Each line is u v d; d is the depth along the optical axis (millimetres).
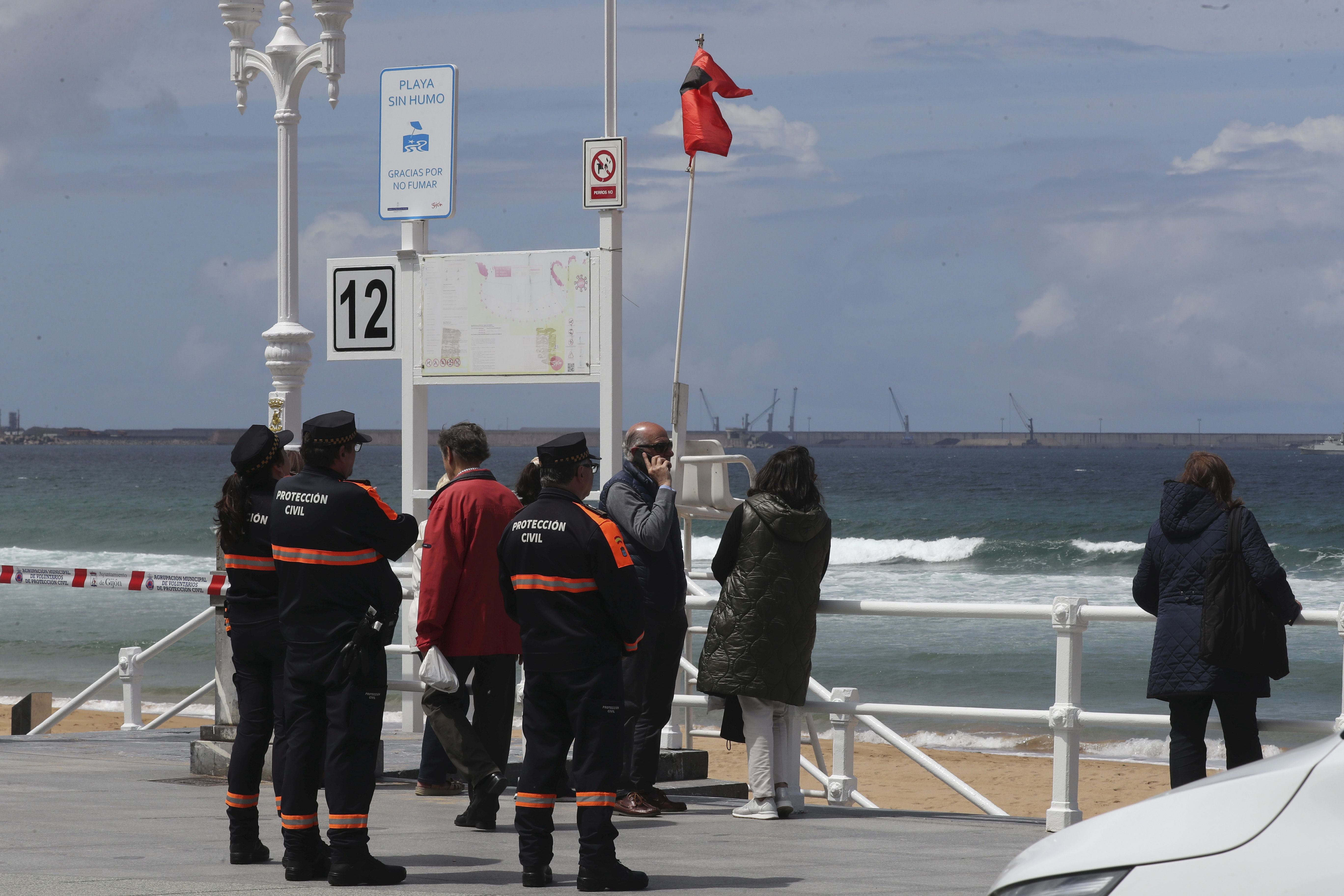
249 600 14703
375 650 13547
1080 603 16516
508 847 15562
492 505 16859
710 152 23562
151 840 15727
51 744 25750
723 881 13539
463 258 23375
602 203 22328
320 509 13648
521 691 14906
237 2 25000
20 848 15078
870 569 115000
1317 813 6672
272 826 17156
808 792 22797
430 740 19203
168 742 26266
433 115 23891
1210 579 15109
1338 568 106500
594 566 13234
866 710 17578
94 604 88750
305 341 25078
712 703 18109
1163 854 6832
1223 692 15047
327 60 24203
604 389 22453
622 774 17266
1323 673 59969
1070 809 16531
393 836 16281
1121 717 16219
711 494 21688
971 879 13547
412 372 23797
